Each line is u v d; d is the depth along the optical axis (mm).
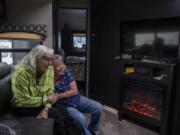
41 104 2262
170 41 3176
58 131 2172
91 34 4730
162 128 3174
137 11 3568
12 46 4176
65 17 6762
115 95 4137
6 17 3986
